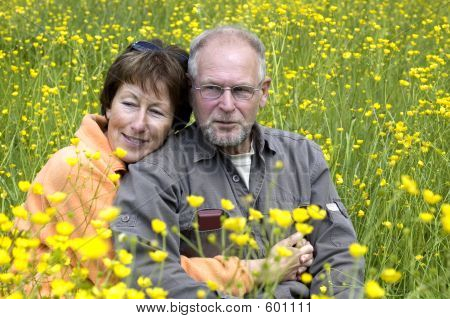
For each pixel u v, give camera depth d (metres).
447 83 4.33
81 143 2.35
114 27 5.28
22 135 3.38
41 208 2.29
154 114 2.36
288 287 2.27
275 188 2.39
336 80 4.43
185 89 2.42
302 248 2.36
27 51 5.15
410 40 5.32
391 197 2.89
